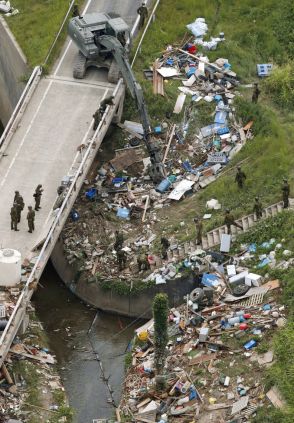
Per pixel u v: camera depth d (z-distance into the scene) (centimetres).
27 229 8256
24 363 7662
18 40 10612
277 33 10494
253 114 9500
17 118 9338
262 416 6881
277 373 7094
